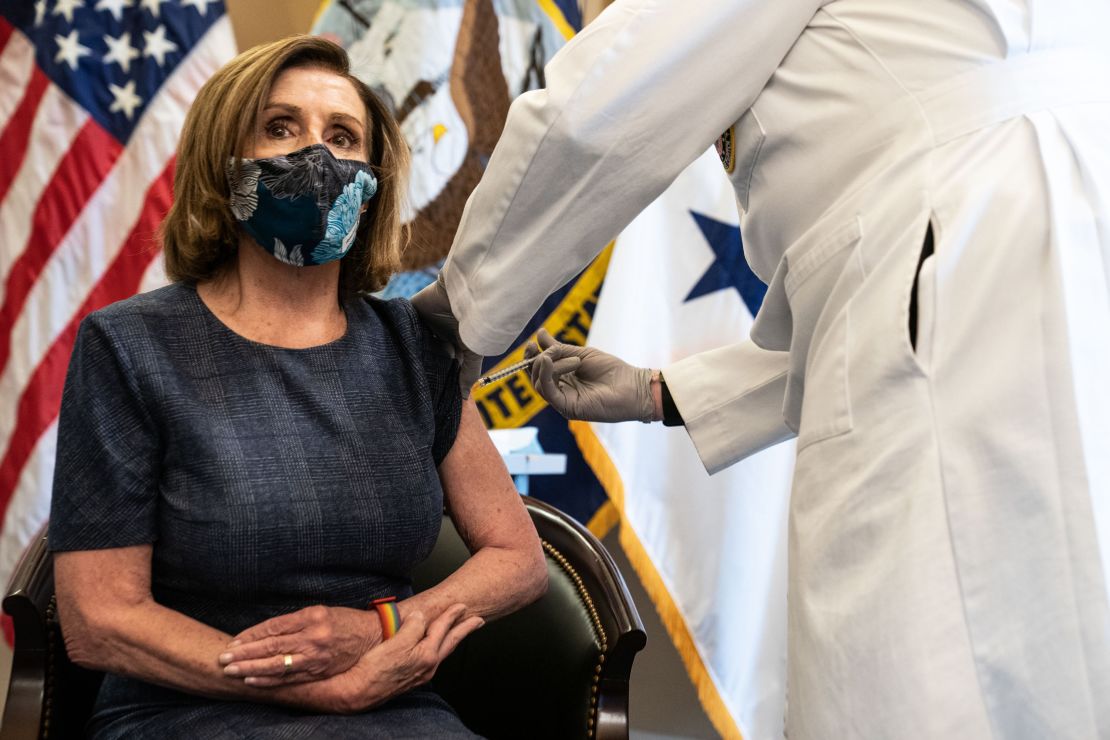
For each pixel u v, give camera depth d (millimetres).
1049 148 1038
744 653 2621
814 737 1054
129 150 2486
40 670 1386
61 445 1244
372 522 1297
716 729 2783
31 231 2473
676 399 1665
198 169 1342
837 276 1143
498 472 1510
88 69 2490
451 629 1327
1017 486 975
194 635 1190
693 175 2674
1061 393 977
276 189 1294
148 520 1230
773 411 1616
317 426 1312
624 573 2850
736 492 2637
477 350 1374
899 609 988
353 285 1483
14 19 2496
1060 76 1076
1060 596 958
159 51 2492
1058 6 1083
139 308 1305
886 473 1028
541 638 1598
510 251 1316
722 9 1185
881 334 1056
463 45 2561
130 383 1236
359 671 1220
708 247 2664
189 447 1235
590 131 1215
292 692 1203
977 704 957
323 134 1370
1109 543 962
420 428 1402
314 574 1279
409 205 2535
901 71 1115
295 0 2561
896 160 1099
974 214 1038
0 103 2480
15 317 2457
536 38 2586
